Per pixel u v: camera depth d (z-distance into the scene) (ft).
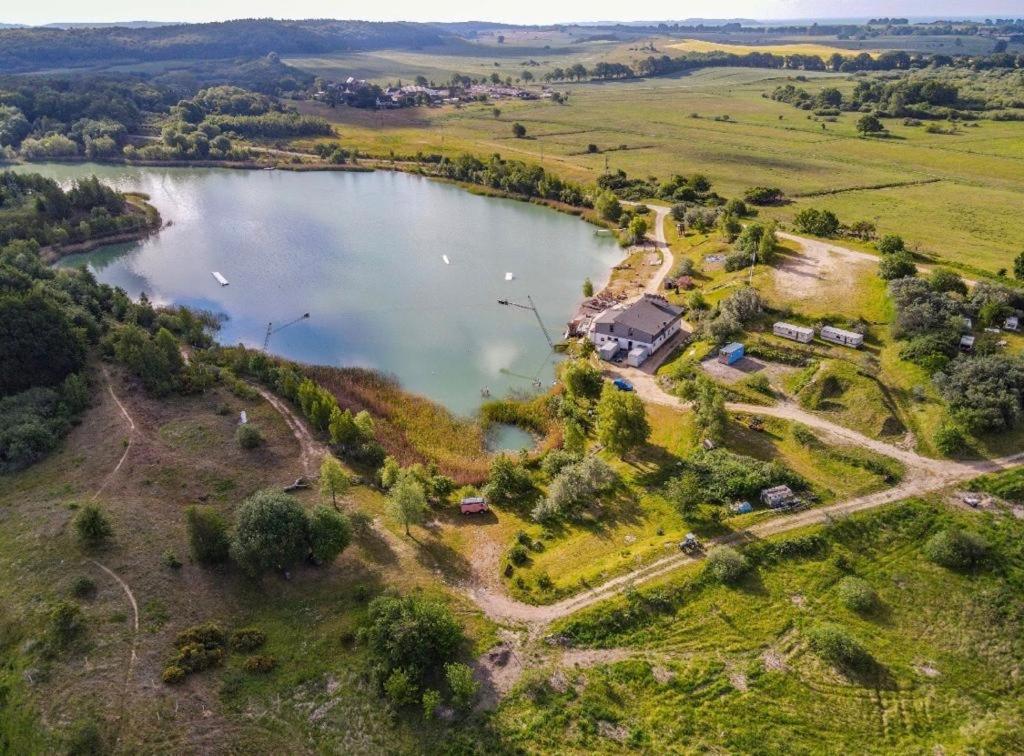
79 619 178.50
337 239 549.95
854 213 542.98
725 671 171.12
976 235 481.05
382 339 383.65
